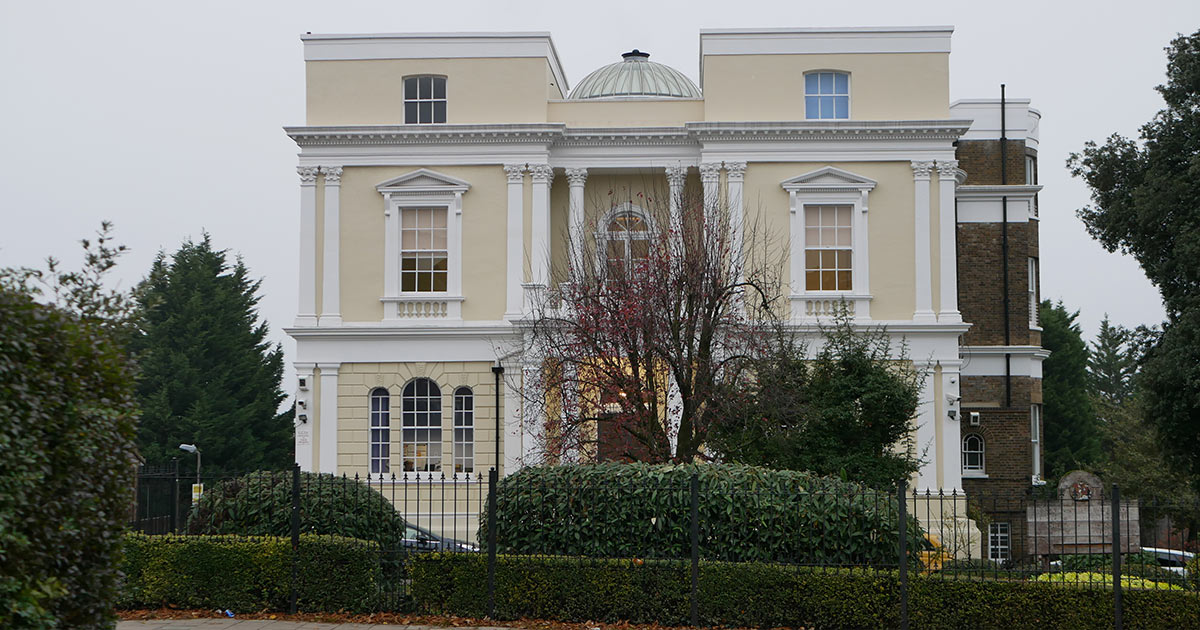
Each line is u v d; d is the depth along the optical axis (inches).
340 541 701.9
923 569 673.0
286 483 746.8
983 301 1635.1
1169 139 1398.9
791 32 1423.5
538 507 697.6
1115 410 2426.2
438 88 1444.4
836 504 671.1
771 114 1422.2
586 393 1075.3
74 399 379.9
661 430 981.8
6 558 335.6
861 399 997.2
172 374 2265.0
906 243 1396.4
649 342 990.4
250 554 699.4
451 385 1396.4
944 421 1365.7
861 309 1392.7
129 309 479.2
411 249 1425.9
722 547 673.6
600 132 1421.0
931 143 1400.1
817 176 1400.1
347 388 1407.5
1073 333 2637.8
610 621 669.3
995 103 1681.8
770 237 1382.9
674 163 1427.2
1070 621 633.0
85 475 384.5
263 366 2416.3
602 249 1131.3
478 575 684.7
